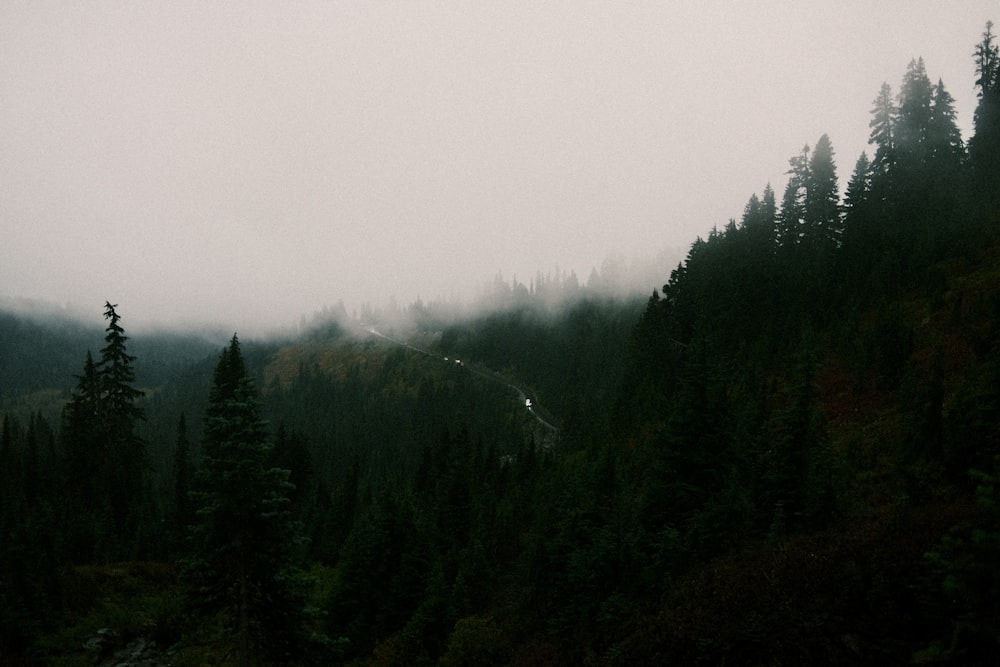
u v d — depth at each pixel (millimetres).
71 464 41562
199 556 13578
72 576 24000
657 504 22641
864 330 35469
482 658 20016
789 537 16828
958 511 13047
